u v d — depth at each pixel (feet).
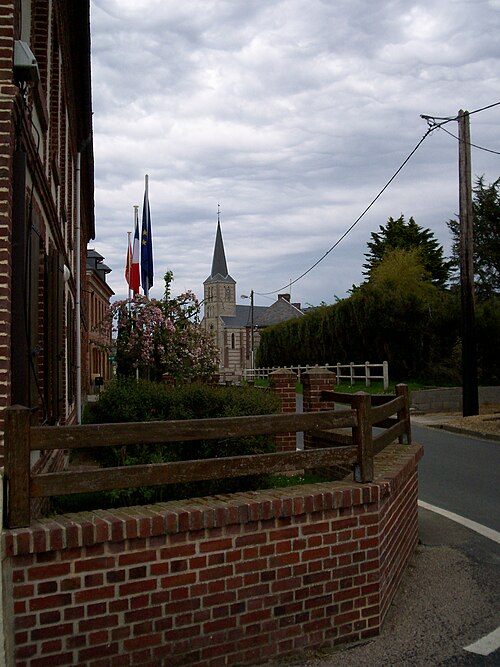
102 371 146.51
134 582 12.26
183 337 50.14
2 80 14.32
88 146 51.55
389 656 14.21
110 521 12.03
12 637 11.17
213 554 13.16
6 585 11.15
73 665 11.64
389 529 16.90
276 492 14.83
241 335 378.73
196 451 21.66
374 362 91.86
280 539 14.02
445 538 23.27
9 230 14.17
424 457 40.47
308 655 14.23
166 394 24.64
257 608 13.66
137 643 12.25
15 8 14.88
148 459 20.57
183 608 12.76
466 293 60.44
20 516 11.55
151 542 12.48
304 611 14.28
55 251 23.85
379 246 155.74
